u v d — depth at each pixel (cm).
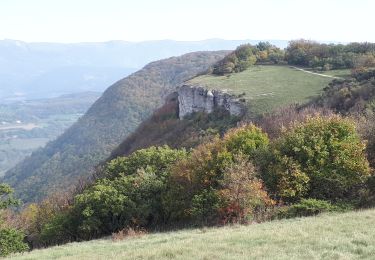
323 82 8169
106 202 3491
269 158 3200
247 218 2589
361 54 9794
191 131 8069
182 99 9662
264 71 10244
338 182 2911
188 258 1383
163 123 10050
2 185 2758
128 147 10488
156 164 4166
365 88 6094
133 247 1928
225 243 1583
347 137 3062
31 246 3869
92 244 2539
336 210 2536
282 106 6844
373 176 2956
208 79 10112
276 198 2973
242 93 8075
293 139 3145
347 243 1379
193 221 3094
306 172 2981
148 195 3606
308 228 1723
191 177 3319
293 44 11788
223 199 2748
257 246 1467
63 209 4606
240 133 3600
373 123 3516
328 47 10844
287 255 1299
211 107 8550
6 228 2745
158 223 3472
